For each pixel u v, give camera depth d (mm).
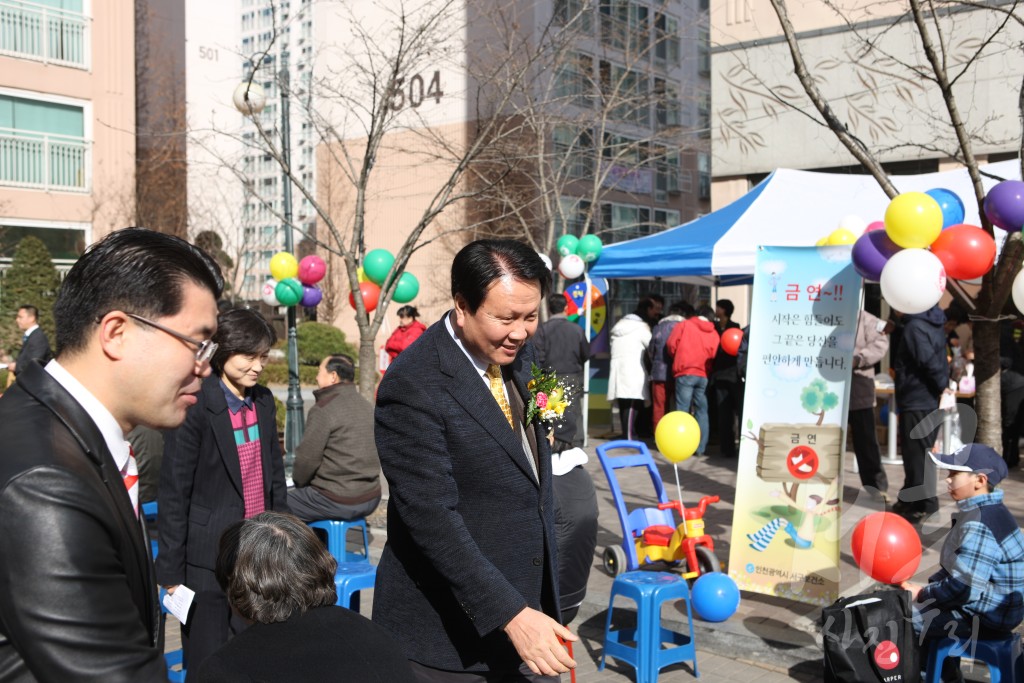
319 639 1970
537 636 2174
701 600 4730
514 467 2436
